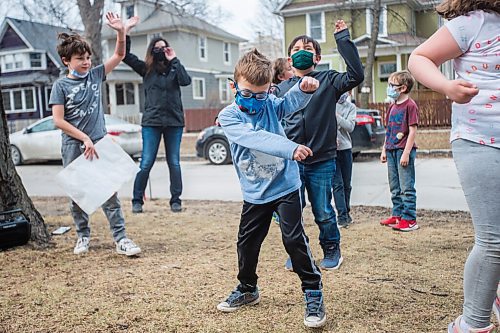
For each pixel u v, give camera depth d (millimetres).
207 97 36250
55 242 4730
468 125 2221
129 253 4215
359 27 26109
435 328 2721
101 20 18922
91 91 4273
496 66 2141
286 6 28750
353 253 4195
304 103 2873
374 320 2840
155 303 3160
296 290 3324
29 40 34594
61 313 3033
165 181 10164
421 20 27047
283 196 2807
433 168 10461
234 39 39875
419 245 4445
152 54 6184
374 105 18406
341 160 5105
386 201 7020
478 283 2270
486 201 2199
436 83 2064
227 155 12898
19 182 4711
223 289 3385
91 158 4215
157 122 6230
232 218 5938
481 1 2143
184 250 4434
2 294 3359
